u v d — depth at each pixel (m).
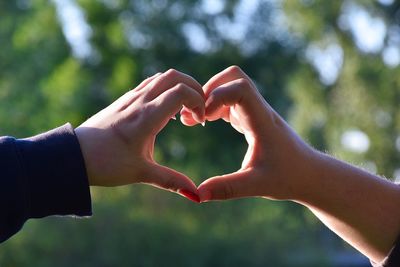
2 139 1.74
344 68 17.30
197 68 29.59
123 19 29.52
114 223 19.81
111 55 29.42
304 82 17.91
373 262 2.03
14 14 27.30
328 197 1.97
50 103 27.34
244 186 1.91
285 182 1.93
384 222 1.99
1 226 1.69
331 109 17.48
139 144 1.79
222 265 21.25
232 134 29.25
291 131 1.97
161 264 20.33
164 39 29.66
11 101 26.38
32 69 27.05
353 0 17.22
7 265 18.91
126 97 1.84
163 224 20.61
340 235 2.03
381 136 16.94
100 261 19.56
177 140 29.25
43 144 1.73
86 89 28.53
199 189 1.87
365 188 2.00
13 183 1.68
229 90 1.85
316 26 17.45
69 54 28.34
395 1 16.98
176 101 1.79
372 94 17.02
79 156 1.74
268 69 29.14
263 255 21.75
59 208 1.72
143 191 22.88
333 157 2.03
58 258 19.30
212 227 22.69
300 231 24.16
